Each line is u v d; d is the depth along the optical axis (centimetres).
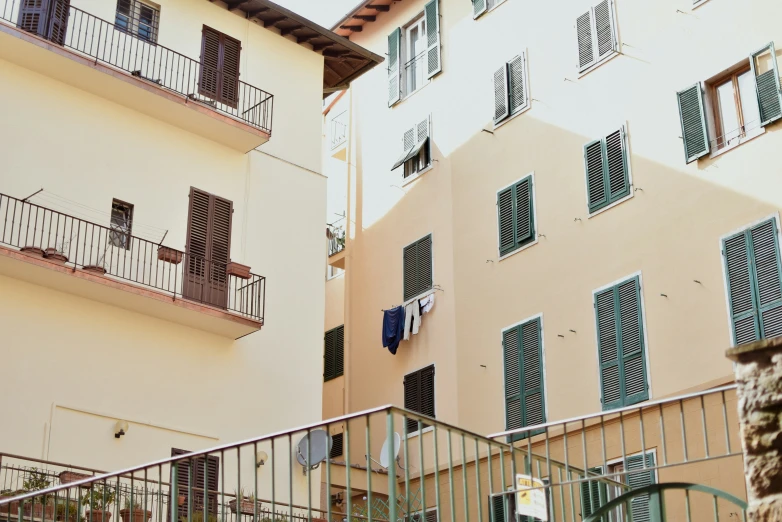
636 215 1892
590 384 1864
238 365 1983
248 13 2238
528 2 2255
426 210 2386
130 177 1955
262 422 1972
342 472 2127
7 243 1764
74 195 1869
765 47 1769
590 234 1966
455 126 2369
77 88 1938
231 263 1970
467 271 2216
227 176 2095
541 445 1906
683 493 1612
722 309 1703
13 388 1709
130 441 1802
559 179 2064
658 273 1822
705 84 1852
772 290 1642
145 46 2047
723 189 1764
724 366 1664
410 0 2609
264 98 2212
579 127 2053
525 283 2067
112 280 1808
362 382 2412
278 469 1950
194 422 1892
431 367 2233
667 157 1870
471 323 2162
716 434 1616
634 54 1988
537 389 1961
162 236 1959
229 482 1891
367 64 2394
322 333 2112
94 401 1788
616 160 1958
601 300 1900
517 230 2120
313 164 2248
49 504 1490
